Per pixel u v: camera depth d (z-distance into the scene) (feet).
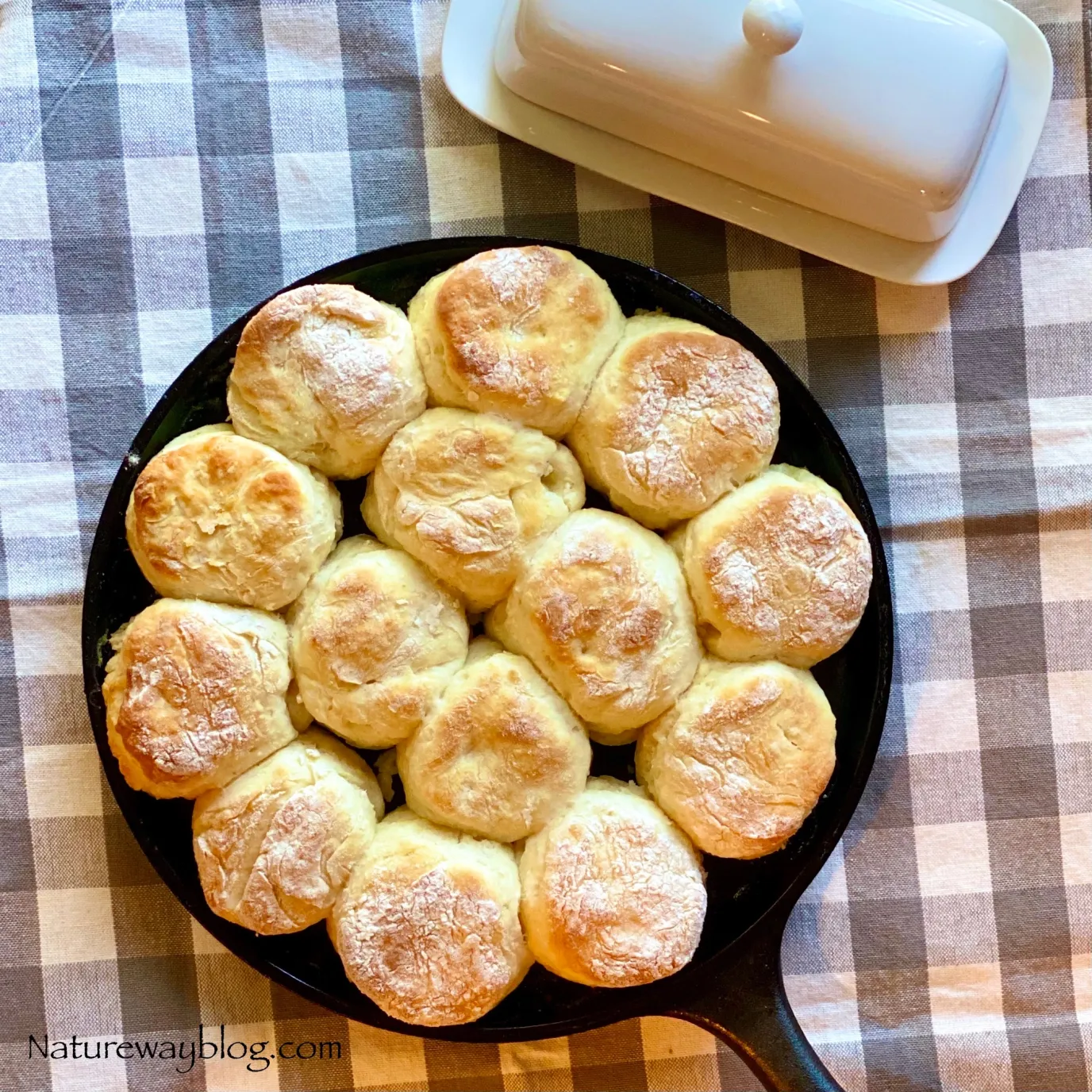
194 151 1.67
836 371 1.71
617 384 1.46
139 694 1.40
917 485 1.71
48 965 1.67
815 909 1.73
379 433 1.44
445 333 1.42
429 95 1.68
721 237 1.70
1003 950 1.72
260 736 1.42
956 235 1.64
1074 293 1.70
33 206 1.66
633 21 1.48
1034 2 1.69
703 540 1.47
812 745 1.46
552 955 1.42
